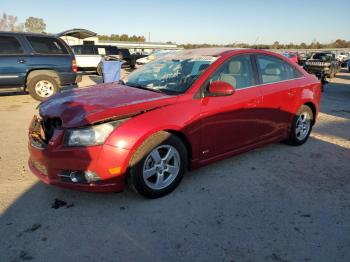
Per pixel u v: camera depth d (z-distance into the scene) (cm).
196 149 361
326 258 256
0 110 795
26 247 264
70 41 2708
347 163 450
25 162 443
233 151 407
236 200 342
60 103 344
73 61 968
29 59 891
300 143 520
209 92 357
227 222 302
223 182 383
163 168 341
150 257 254
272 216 313
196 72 380
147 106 324
